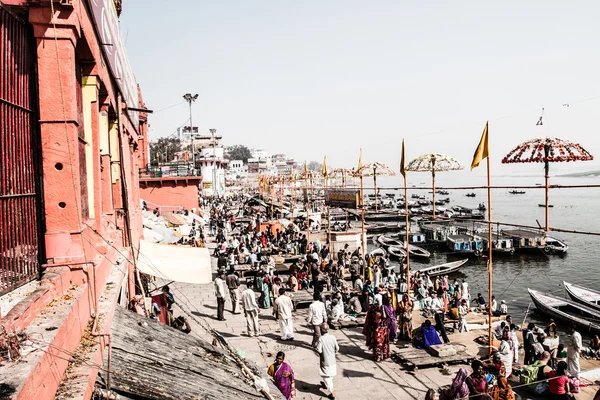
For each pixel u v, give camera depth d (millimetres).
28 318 4125
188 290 21234
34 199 5355
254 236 35781
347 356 13727
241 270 24062
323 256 29266
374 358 13383
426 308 19531
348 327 16344
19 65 5195
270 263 25406
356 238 31922
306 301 18828
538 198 136250
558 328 23609
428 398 9219
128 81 14656
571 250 47125
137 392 5199
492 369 11672
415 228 64562
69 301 4879
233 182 123875
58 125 5629
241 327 16016
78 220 5699
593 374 14164
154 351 6652
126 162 14242
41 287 4789
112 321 6816
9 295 4586
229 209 65438
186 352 7344
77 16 5855
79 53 7203
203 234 36125
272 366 10062
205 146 112375
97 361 4762
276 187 79812
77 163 5777
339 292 18766
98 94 8734
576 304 24594
